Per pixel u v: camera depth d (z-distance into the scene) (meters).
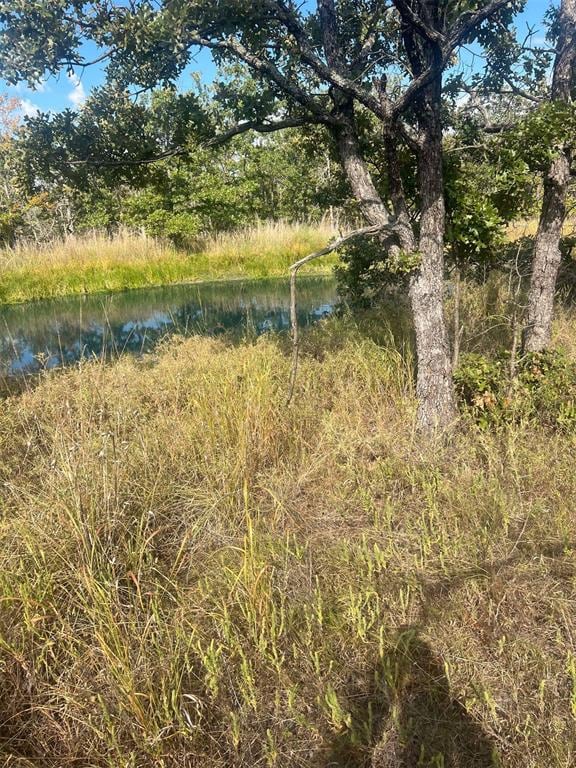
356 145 3.95
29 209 17.98
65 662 2.18
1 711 2.02
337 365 5.07
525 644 2.21
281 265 14.22
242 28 3.53
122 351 7.34
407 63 4.02
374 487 3.34
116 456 3.21
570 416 3.73
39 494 3.10
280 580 2.60
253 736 1.98
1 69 3.35
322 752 1.93
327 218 18.16
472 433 3.83
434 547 2.81
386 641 2.26
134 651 2.22
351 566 2.70
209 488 3.32
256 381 4.32
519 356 4.48
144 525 2.88
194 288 12.45
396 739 1.94
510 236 10.41
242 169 20.30
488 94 4.84
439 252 3.85
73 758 1.91
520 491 3.15
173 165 4.97
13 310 10.65
